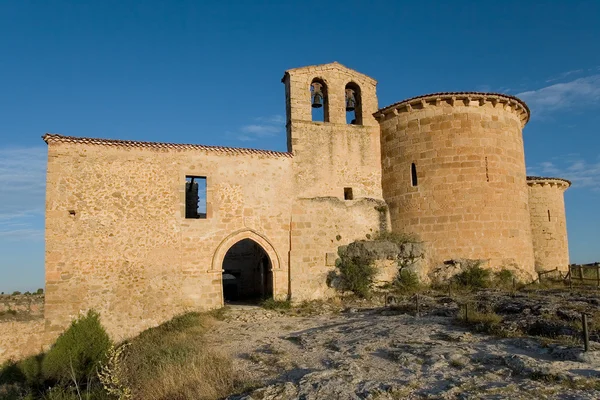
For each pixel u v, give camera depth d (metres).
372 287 21.98
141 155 19.97
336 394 8.24
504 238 22.02
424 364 9.73
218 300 20.19
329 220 22.86
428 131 22.97
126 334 18.59
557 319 12.24
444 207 22.27
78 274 18.34
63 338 13.94
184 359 11.13
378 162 24.84
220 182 21.14
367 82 25.55
